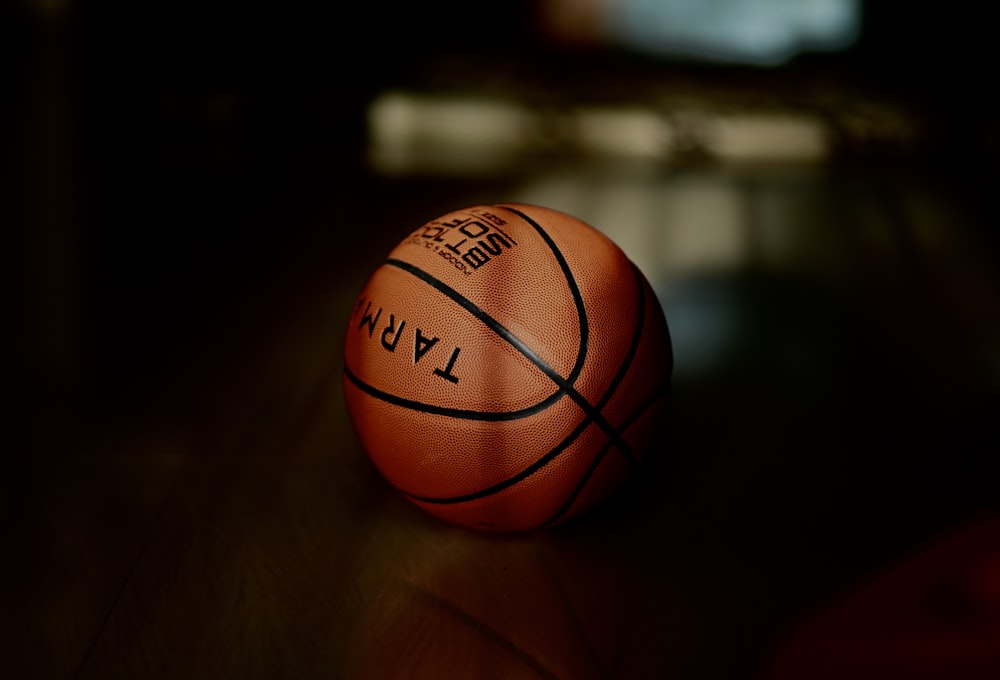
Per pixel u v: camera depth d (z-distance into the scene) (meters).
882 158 3.81
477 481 1.16
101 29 4.43
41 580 1.15
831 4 5.45
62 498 1.25
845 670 0.95
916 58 5.14
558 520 1.20
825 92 5.08
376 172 3.31
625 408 1.17
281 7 4.66
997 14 4.95
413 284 1.16
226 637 1.11
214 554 1.19
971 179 3.29
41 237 2.19
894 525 1.22
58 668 1.08
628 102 4.86
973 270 2.06
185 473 1.29
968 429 1.38
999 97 4.45
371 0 5.11
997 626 0.95
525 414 1.14
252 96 4.39
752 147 4.05
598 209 2.72
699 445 1.35
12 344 1.58
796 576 1.17
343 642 1.10
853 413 1.42
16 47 4.83
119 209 2.52
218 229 2.35
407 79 5.22
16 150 3.12
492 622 1.12
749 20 5.60
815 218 2.63
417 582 1.16
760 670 1.08
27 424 1.38
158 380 1.48
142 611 1.13
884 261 2.14
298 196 2.81
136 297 1.77
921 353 1.58
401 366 1.16
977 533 1.02
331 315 1.69
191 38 4.50
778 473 1.30
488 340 1.14
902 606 0.98
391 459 1.18
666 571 1.17
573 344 1.15
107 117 3.78
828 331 1.66
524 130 4.34
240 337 1.62
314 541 1.20
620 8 5.68
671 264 2.10
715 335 1.64
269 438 1.35
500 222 1.18
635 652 1.10
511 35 5.77
